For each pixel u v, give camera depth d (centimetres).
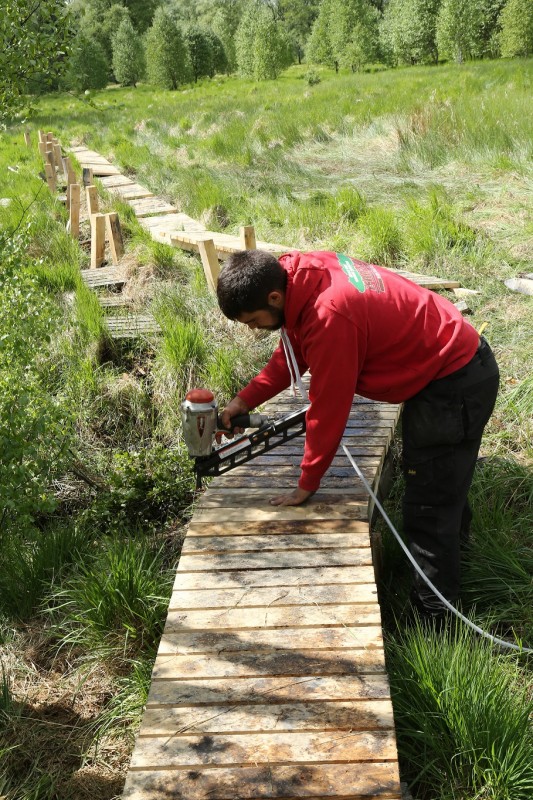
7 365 440
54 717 314
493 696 260
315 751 213
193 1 11638
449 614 307
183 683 239
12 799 276
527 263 686
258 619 265
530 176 911
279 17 9125
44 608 382
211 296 671
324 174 1123
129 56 5459
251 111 1909
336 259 272
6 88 487
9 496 394
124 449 548
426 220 757
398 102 1516
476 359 277
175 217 975
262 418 316
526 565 360
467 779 252
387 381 275
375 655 247
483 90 1631
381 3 6450
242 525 318
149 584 357
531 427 477
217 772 209
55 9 481
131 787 205
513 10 3291
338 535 307
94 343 614
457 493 290
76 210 934
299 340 271
